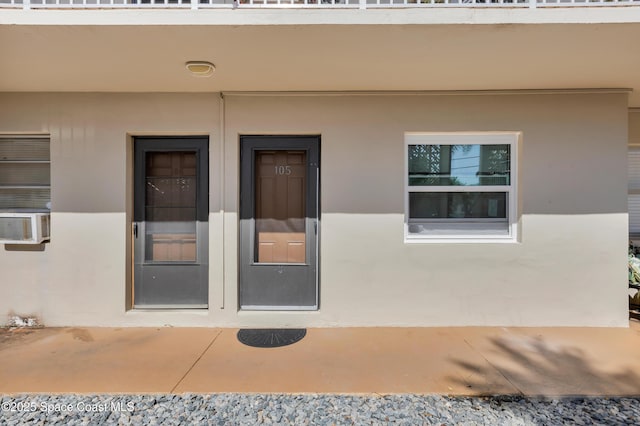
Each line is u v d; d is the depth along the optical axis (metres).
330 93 3.54
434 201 3.74
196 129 3.59
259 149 3.71
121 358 2.93
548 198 3.58
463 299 3.63
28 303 3.60
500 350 3.08
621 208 3.55
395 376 2.65
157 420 2.15
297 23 2.33
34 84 3.34
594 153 3.55
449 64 2.92
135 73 3.08
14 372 2.69
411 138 3.68
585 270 3.58
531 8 2.31
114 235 3.60
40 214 3.52
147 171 3.77
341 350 3.09
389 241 3.61
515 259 3.61
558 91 3.50
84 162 3.57
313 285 3.75
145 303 3.77
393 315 3.62
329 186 3.60
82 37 2.45
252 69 3.00
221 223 3.62
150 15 2.31
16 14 2.28
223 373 2.69
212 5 2.33
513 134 3.65
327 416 2.19
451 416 2.19
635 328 3.56
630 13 2.28
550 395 2.39
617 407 2.27
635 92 3.61
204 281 3.75
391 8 2.33
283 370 2.74
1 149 3.70
